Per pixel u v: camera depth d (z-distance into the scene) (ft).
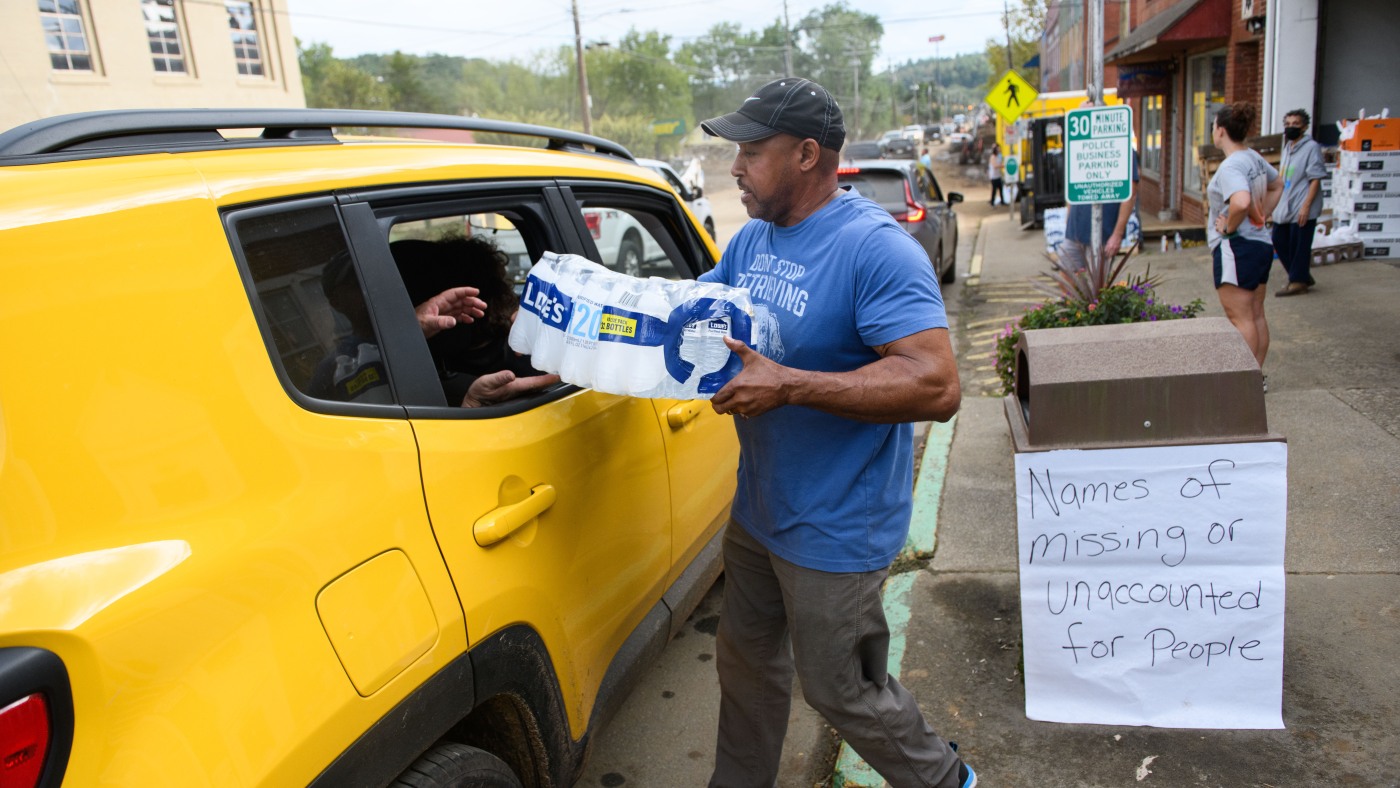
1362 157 30.07
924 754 7.61
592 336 6.49
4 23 56.54
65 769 3.81
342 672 4.95
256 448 4.83
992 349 26.43
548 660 6.86
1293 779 8.42
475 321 8.84
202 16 67.51
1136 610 9.12
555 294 6.81
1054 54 123.03
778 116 6.66
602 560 7.70
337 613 4.99
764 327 6.85
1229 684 9.11
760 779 8.25
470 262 8.91
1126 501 8.89
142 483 4.31
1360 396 17.53
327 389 5.45
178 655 4.18
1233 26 40.22
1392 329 22.06
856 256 6.53
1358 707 9.20
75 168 4.75
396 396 5.93
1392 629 10.32
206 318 4.79
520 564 6.51
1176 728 9.23
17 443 3.97
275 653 4.61
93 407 4.23
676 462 9.11
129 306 4.48
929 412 6.33
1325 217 34.78
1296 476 14.32
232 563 4.50
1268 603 8.86
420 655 5.48
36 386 4.07
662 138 222.89
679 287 6.41
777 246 7.15
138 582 4.11
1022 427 9.48
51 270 4.25
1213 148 41.45
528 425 6.89
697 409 9.62
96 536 4.11
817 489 6.91
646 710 10.69
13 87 57.31
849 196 6.95
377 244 6.13
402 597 5.42
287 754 4.58
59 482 4.04
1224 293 17.72
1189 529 8.85
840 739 9.93
